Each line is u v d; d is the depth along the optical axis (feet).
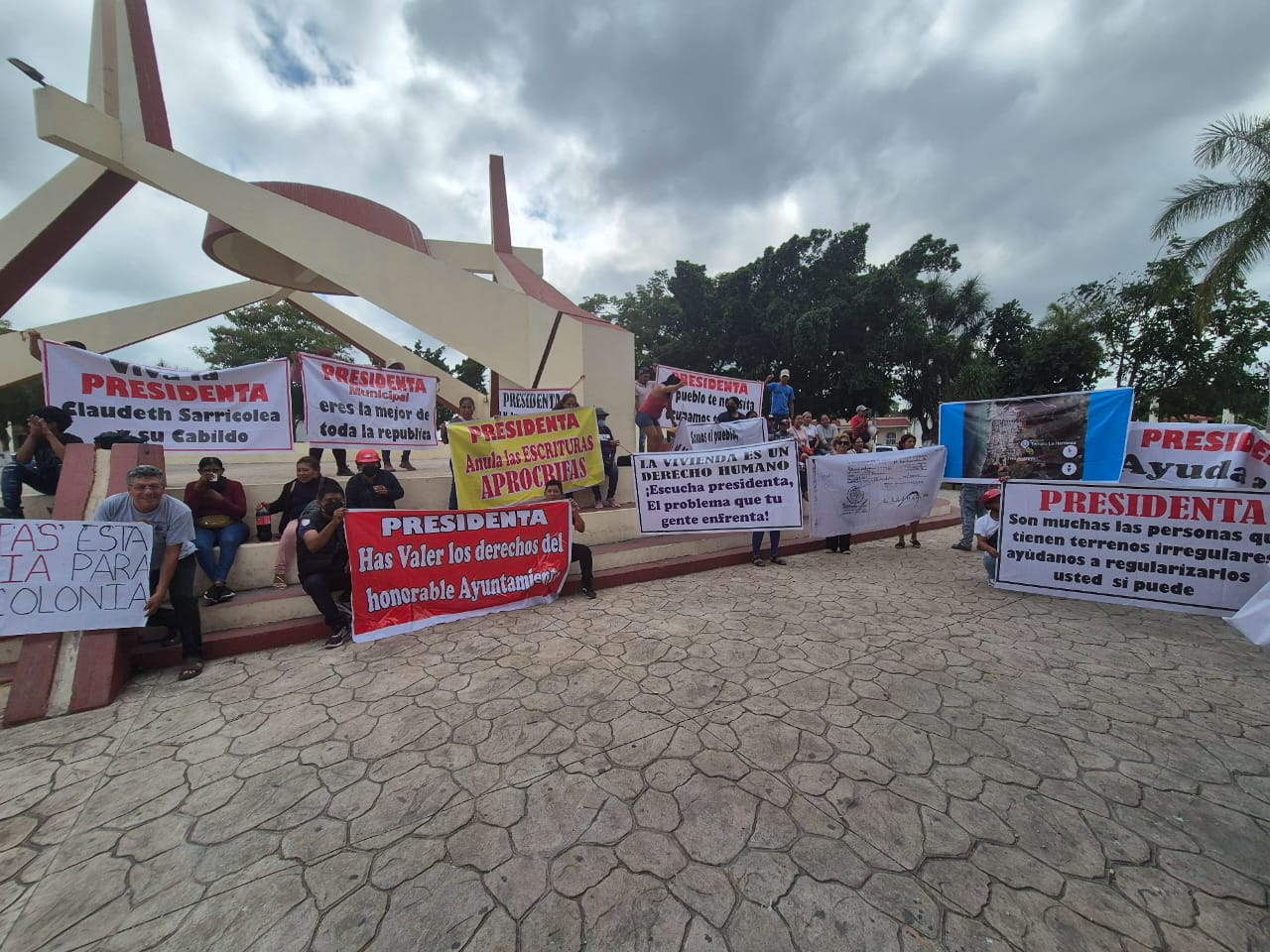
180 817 6.55
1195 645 11.64
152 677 10.65
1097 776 7.06
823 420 32.96
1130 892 5.26
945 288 80.07
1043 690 9.53
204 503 13.30
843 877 5.47
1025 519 15.56
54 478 14.30
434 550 13.32
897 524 21.89
